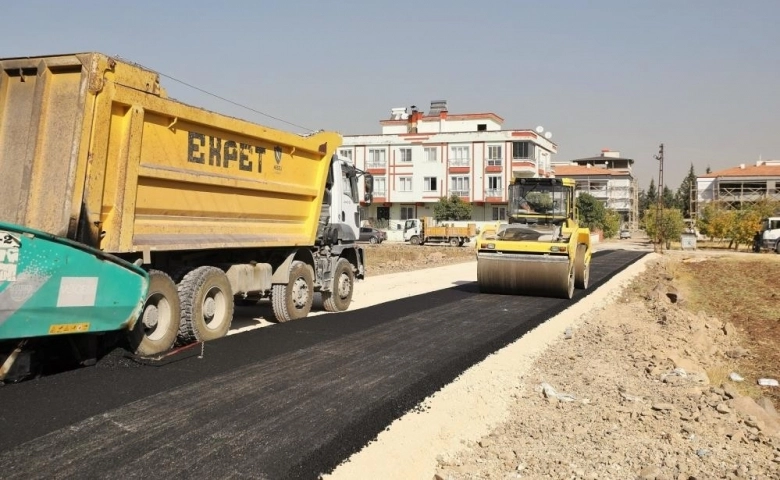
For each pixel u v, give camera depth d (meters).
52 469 4.46
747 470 5.29
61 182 6.86
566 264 14.62
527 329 11.09
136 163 7.68
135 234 7.89
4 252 5.75
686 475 5.09
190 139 8.72
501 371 8.18
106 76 7.15
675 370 8.74
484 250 15.29
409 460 5.27
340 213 12.80
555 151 70.19
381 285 18.17
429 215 63.09
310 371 7.39
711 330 14.41
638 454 5.54
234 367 7.39
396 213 63.88
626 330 11.99
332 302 12.41
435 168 62.09
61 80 7.10
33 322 6.05
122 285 6.93
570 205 17.09
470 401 6.88
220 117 9.16
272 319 11.52
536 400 7.10
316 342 9.02
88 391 6.16
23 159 7.01
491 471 5.13
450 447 5.61
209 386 6.57
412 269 25.23
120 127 7.51
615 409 6.83
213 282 8.93
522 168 60.12
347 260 13.18
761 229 43.94
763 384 10.25
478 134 60.97
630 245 55.53
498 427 6.17
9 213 6.95
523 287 15.12
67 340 6.84
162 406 5.86
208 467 4.64
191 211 8.85
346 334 9.71
